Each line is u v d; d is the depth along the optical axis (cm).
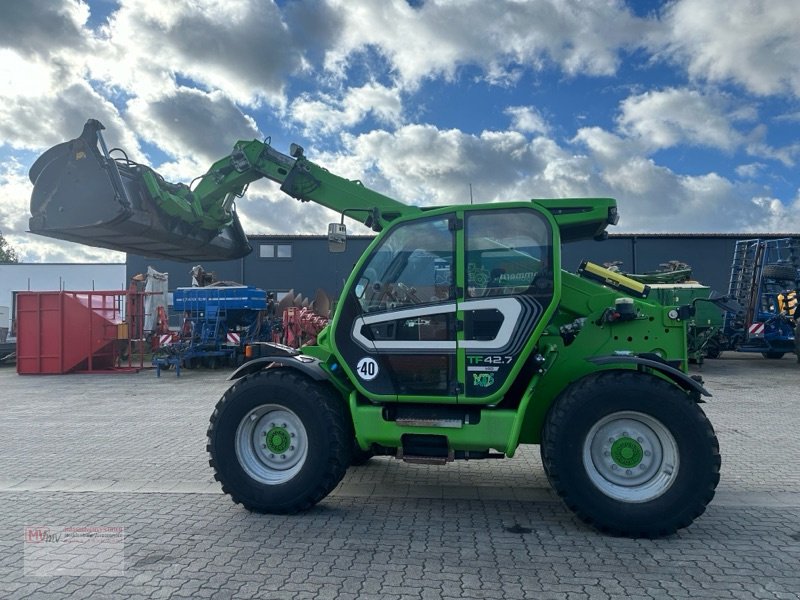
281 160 670
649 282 1605
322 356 533
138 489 558
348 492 545
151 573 375
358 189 625
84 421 923
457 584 360
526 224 469
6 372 1814
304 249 2697
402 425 468
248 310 1770
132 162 700
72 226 674
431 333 472
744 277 1800
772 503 511
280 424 495
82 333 1703
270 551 409
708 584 359
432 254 480
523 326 458
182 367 1798
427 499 526
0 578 370
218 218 746
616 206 490
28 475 610
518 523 465
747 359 1906
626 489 441
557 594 347
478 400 462
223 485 488
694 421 423
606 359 456
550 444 441
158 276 2081
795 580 364
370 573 375
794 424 852
